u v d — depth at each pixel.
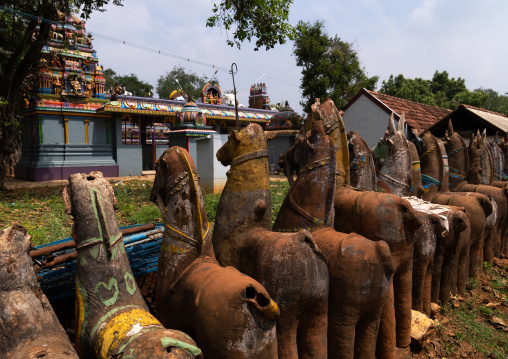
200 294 2.49
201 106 24.38
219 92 28.52
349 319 3.19
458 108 11.99
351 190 4.25
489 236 6.95
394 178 5.36
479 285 6.28
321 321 2.98
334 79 22.14
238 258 3.19
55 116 18.61
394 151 5.36
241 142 3.23
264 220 3.27
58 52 18.17
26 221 9.05
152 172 22.95
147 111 20.38
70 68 18.80
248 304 2.28
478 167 8.16
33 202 11.71
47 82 18.17
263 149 3.28
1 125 14.31
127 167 20.75
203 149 12.72
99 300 2.48
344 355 3.22
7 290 2.21
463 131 12.33
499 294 6.01
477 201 6.09
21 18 15.45
